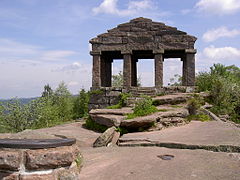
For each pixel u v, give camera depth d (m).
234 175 4.25
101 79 18.39
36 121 20.31
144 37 17.09
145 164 5.14
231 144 5.79
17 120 19.47
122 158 5.80
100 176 4.68
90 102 16.88
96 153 6.64
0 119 19.27
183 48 16.75
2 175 3.92
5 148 4.00
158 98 12.57
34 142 4.10
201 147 6.01
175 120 9.77
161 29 17.06
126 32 17.25
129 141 7.52
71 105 30.81
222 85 15.76
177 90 16.16
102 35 17.38
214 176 4.25
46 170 3.94
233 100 16.14
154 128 9.19
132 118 9.68
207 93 15.65
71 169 4.23
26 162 3.89
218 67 24.61
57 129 10.86
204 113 11.92
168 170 4.68
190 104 11.83
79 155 4.91
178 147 6.34
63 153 4.08
